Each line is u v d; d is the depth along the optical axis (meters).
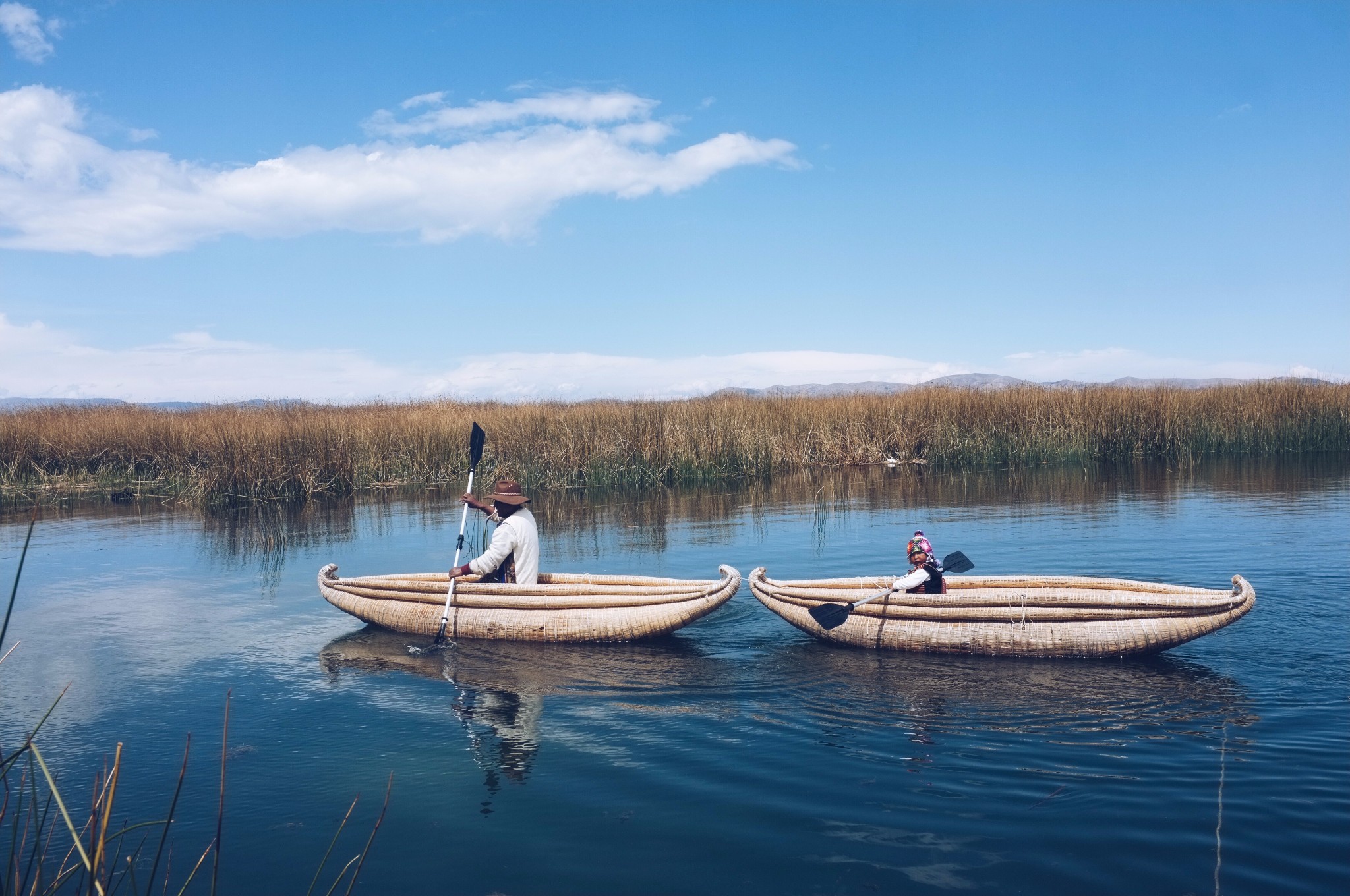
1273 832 3.82
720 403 22.39
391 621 7.69
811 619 7.14
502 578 7.94
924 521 12.46
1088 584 7.22
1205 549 9.73
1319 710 5.21
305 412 20.89
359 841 4.00
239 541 12.30
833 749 4.86
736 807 4.21
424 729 5.34
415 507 15.72
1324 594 7.77
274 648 7.17
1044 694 5.66
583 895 3.52
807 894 3.48
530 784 4.52
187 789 4.60
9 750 5.19
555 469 18.36
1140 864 3.62
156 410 22.78
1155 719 5.16
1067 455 20.33
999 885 3.50
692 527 12.60
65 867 3.86
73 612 8.41
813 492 16.31
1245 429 21.05
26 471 19.42
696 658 6.71
